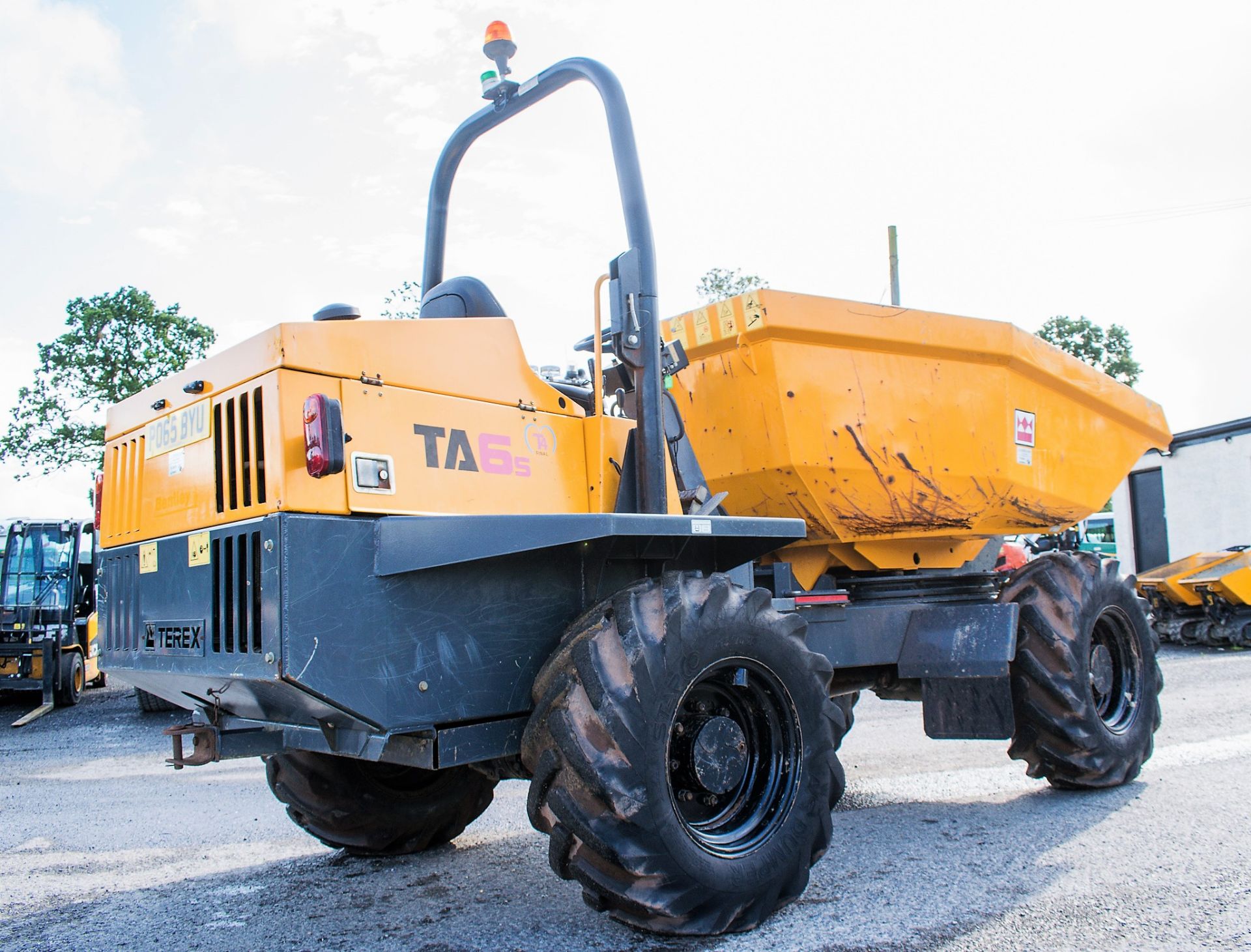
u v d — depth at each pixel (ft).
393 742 10.58
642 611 10.19
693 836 10.25
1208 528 56.59
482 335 11.28
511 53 13.14
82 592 48.34
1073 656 16.15
